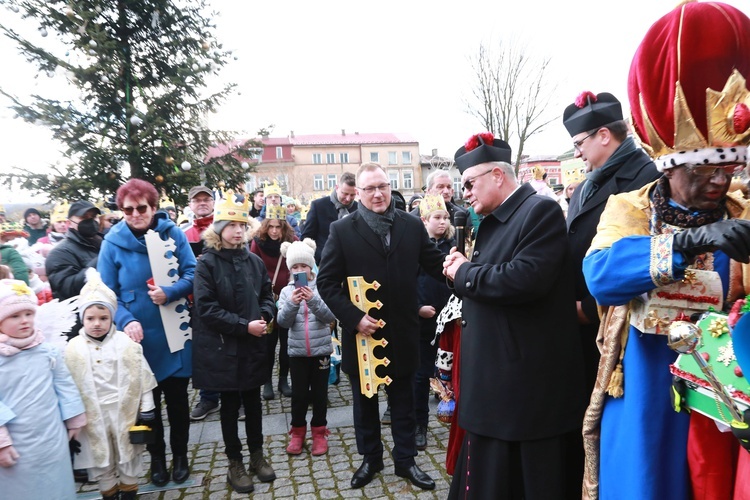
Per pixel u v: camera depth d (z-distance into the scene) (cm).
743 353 106
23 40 770
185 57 895
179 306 317
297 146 5228
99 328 265
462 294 194
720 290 129
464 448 205
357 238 285
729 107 114
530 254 179
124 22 868
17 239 462
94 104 849
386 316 283
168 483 312
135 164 830
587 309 199
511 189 203
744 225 110
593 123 213
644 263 127
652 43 123
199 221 479
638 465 136
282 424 397
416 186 5406
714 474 128
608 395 152
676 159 122
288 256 359
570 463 192
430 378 346
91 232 359
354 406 298
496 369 185
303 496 290
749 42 115
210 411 424
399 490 289
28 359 229
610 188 206
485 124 1783
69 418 242
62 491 230
